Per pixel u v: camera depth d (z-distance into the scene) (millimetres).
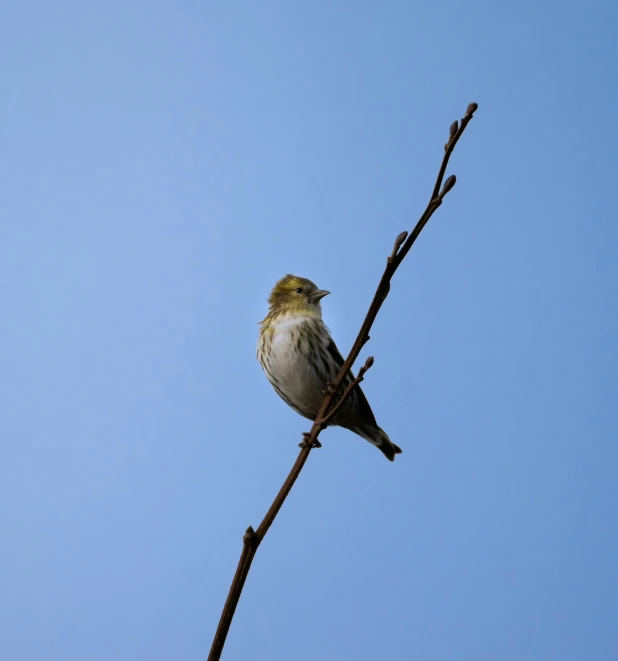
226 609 5047
